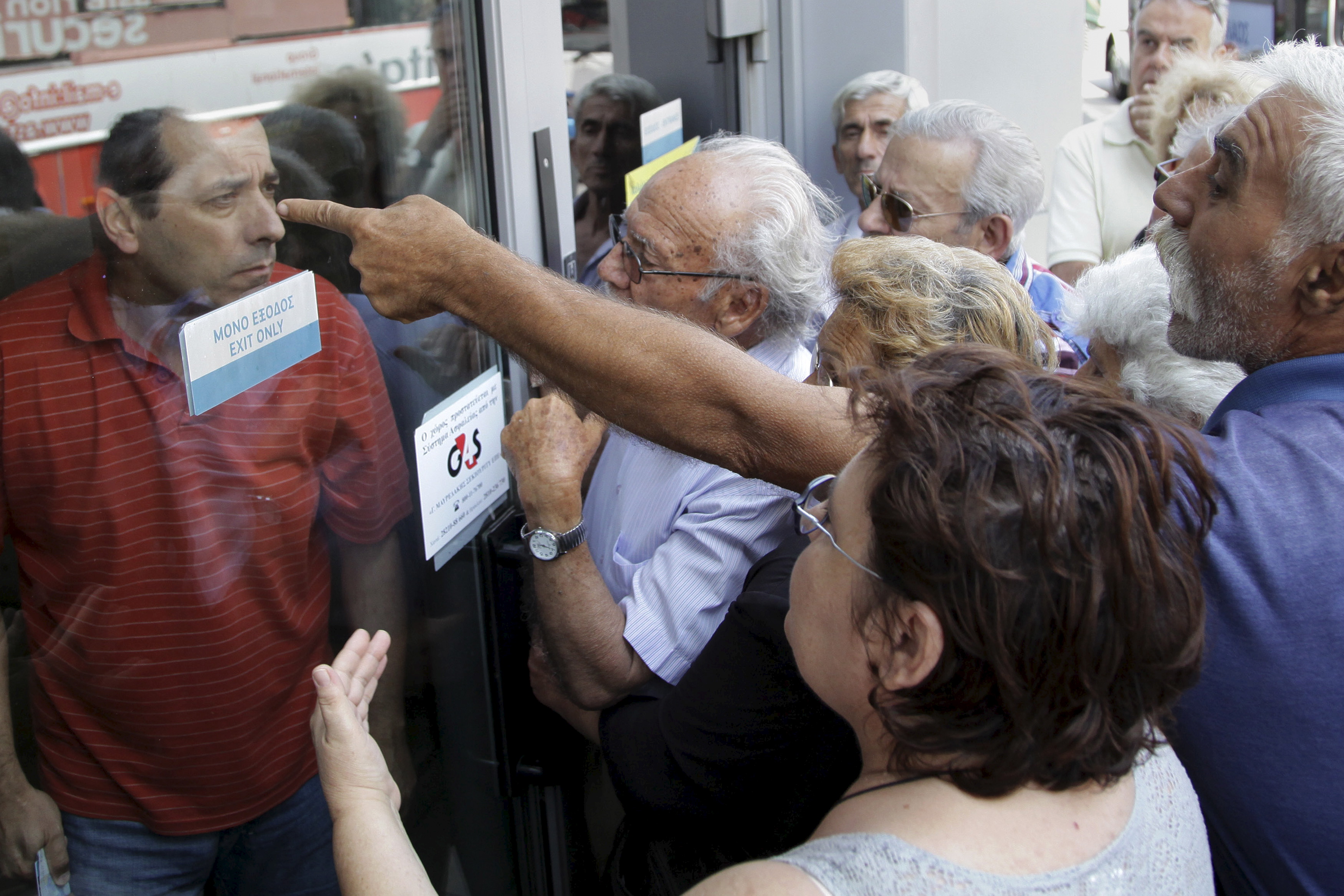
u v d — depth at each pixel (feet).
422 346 4.74
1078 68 10.75
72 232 2.93
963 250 4.61
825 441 3.32
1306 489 2.84
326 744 2.94
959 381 2.32
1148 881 2.31
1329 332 3.16
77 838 3.35
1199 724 2.90
